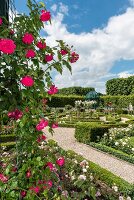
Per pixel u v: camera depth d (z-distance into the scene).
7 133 12.38
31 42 3.88
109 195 6.23
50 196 4.61
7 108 3.81
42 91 3.91
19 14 4.00
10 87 3.81
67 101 43.50
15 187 3.79
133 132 16.70
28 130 3.91
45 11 4.01
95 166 8.70
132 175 9.56
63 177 6.23
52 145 9.32
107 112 35.41
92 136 14.32
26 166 3.93
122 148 12.88
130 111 37.31
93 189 5.61
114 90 52.88
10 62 3.75
